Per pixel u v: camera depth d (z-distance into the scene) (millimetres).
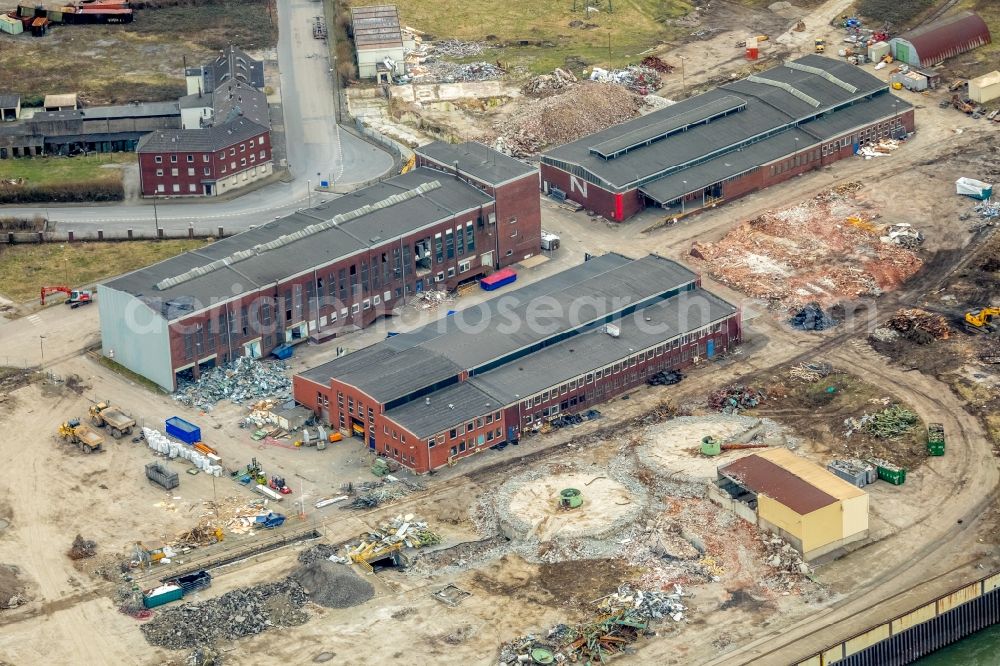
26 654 164750
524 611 170875
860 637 164875
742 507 183250
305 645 166375
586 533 181250
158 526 186000
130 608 170875
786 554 177625
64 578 176625
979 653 172125
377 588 175375
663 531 182375
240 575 177000
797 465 186875
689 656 164375
